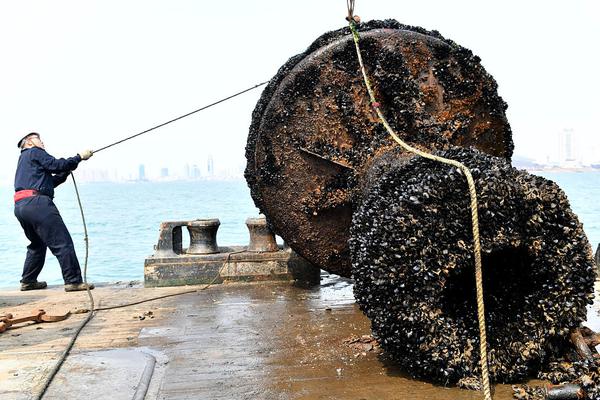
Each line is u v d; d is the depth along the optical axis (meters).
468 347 4.30
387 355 5.04
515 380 4.34
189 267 8.54
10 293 8.53
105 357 5.06
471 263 4.19
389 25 6.53
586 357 4.21
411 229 4.21
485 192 4.12
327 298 7.51
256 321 6.38
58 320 6.61
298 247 6.71
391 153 5.68
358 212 4.85
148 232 33.94
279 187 6.57
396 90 6.02
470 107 6.09
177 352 5.31
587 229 27.59
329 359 5.00
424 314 4.22
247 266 8.59
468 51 6.12
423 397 4.12
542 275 4.31
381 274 4.27
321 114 6.35
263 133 6.55
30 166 8.55
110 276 17.11
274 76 6.78
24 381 4.46
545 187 4.24
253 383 4.48
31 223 8.44
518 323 4.36
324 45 6.54
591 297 4.27
